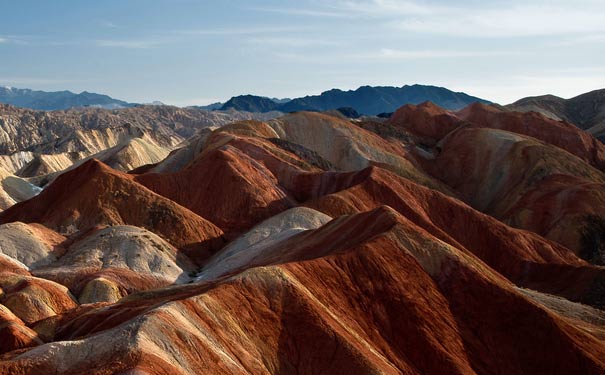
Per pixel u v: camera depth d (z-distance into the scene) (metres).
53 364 30.92
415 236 51.78
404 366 42.41
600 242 93.62
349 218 60.47
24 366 30.67
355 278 46.84
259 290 41.06
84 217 86.69
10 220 93.81
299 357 38.72
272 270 42.59
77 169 96.06
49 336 48.34
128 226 78.62
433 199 92.88
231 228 90.62
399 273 48.34
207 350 34.00
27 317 57.00
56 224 85.81
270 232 78.44
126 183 90.88
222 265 68.44
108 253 73.00
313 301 41.88
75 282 67.56
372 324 44.50
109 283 65.56
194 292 42.72
